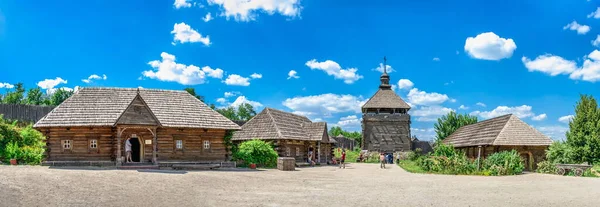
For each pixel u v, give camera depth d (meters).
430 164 39.62
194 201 17.12
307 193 20.56
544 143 41.47
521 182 27.62
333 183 26.28
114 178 22.84
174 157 34.88
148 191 19.27
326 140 56.38
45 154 33.00
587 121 42.44
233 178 26.89
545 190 22.66
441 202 17.88
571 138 42.53
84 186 19.47
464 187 24.19
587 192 21.73
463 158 38.25
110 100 35.41
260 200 17.78
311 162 51.16
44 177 21.14
